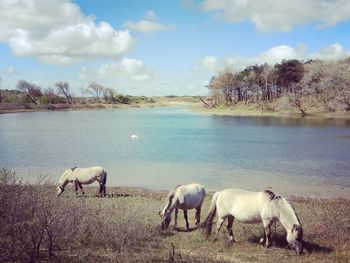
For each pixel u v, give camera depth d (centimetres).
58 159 4044
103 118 11725
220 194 1356
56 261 979
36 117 12119
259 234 1384
